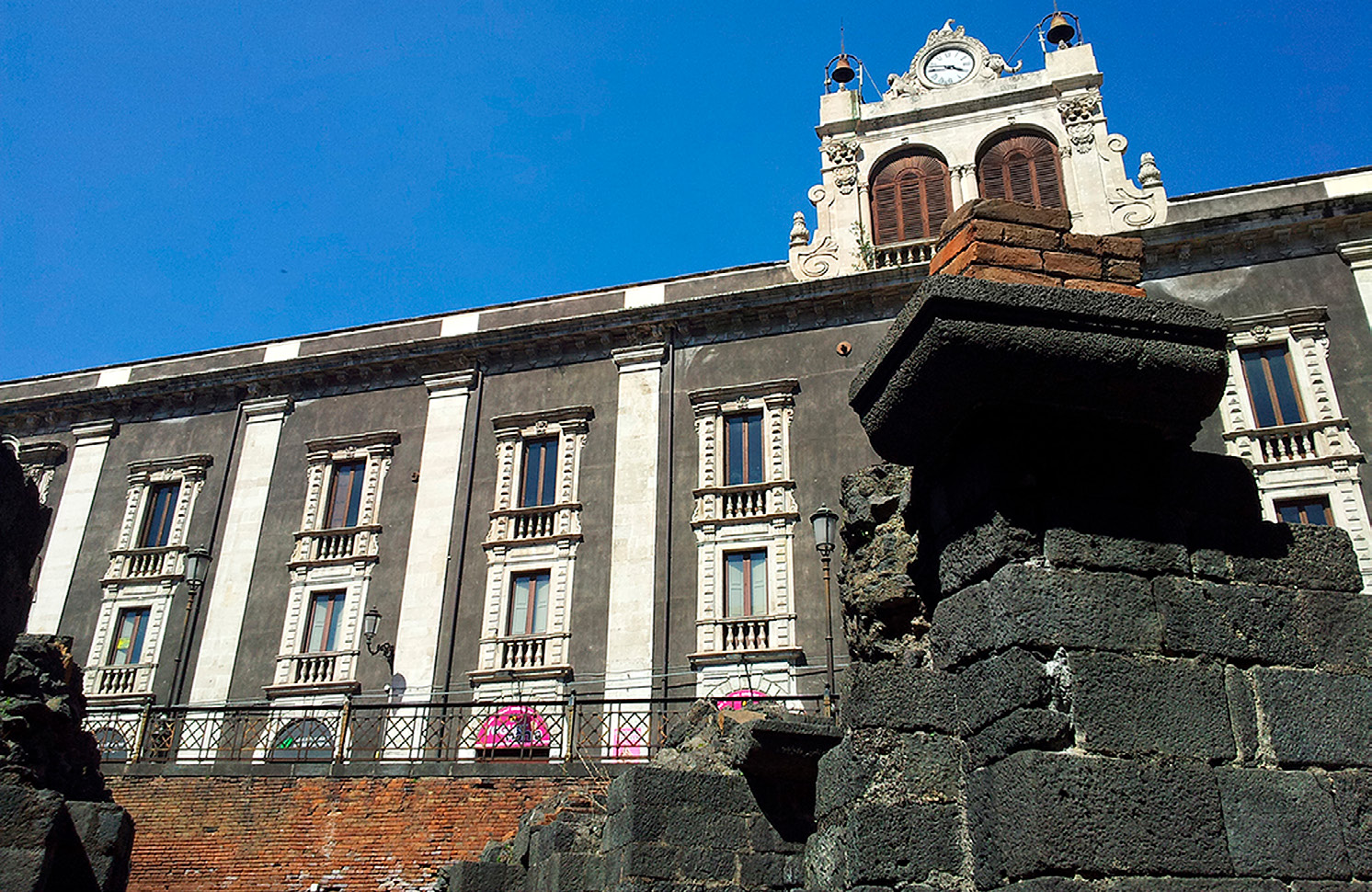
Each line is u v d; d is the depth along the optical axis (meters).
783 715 10.52
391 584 29.53
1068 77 31.19
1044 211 5.42
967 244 5.32
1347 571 4.98
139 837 19.59
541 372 31.56
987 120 31.53
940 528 5.18
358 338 33.84
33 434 35.16
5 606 7.91
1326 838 4.35
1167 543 4.80
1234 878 4.20
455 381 31.98
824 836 5.39
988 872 4.39
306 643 29.50
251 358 34.56
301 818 19.59
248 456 32.66
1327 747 4.55
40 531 8.46
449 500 30.20
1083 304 4.83
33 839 9.53
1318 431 24.80
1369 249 26.39
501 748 23.80
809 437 28.34
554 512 29.28
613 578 27.88
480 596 28.73
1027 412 4.92
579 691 26.61
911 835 4.66
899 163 31.95
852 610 5.94
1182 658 4.59
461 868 11.98
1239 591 4.80
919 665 5.23
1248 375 26.19
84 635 31.09
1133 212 28.61
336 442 31.91
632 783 9.02
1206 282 27.16
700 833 8.95
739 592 27.23
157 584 31.20
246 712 28.06
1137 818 4.21
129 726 28.27
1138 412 4.95
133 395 34.22
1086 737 4.32
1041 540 4.71
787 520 27.31
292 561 30.34
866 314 29.62
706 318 30.55
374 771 20.05
